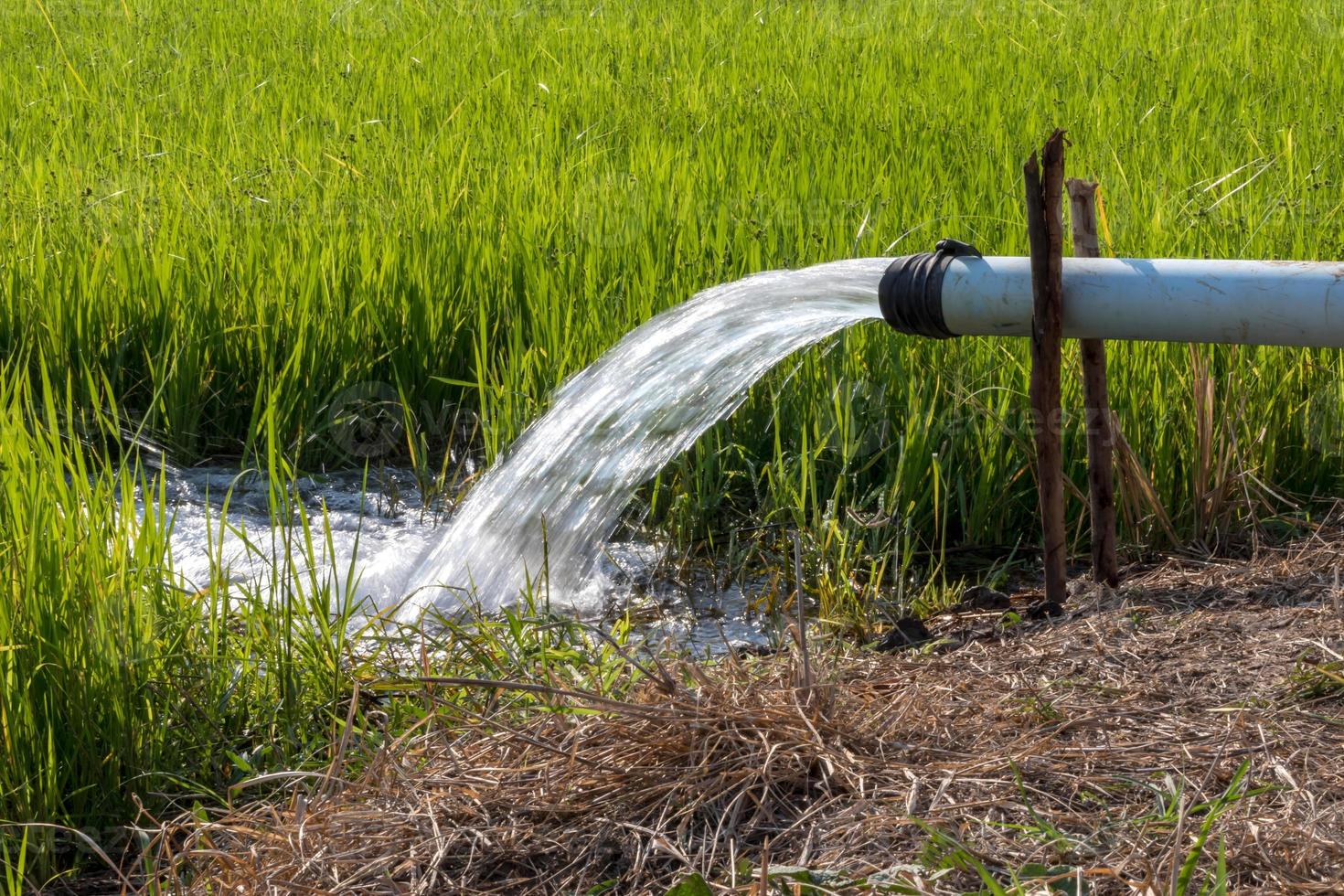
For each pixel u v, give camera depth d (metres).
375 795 2.94
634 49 11.93
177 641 3.38
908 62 10.95
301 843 2.69
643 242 6.11
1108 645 3.57
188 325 5.67
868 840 2.60
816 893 2.39
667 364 4.57
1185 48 11.12
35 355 5.62
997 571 4.54
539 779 2.90
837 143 8.02
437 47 12.04
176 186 7.10
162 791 3.18
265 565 4.62
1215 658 3.41
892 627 4.13
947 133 8.12
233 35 12.89
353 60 11.04
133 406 5.85
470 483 5.26
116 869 2.74
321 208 6.74
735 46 12.11
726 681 3.30
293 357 5.46
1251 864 2.42
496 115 9.02
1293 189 6.40
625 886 2.60
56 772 3.07
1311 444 4.83
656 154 7.65
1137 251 5.48
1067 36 12.07
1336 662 3.16
